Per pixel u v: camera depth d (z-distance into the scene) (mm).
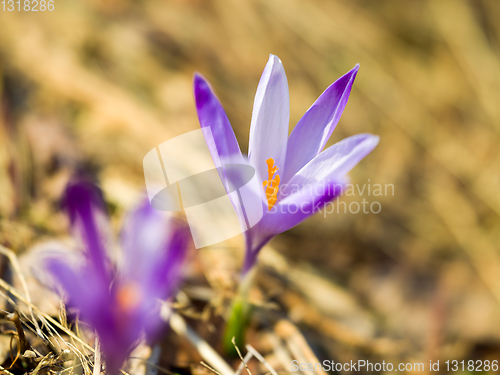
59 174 372
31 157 373
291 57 541
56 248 331
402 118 509
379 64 554
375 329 360
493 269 400
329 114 294
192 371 318
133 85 458
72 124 399
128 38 498
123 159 389
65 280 267
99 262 272
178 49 509
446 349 358
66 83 428
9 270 326
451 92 535
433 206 443
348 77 292
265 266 364
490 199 450
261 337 338
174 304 325
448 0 604
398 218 429
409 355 353
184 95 459
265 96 291
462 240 421
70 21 490
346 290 376
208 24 541
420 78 549
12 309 314
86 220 273
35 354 302
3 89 393
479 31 585
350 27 582
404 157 478
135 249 276
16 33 456
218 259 354
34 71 429
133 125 411
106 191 367
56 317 315
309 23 573
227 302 340
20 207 354
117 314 271
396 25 600
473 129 509
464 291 384
